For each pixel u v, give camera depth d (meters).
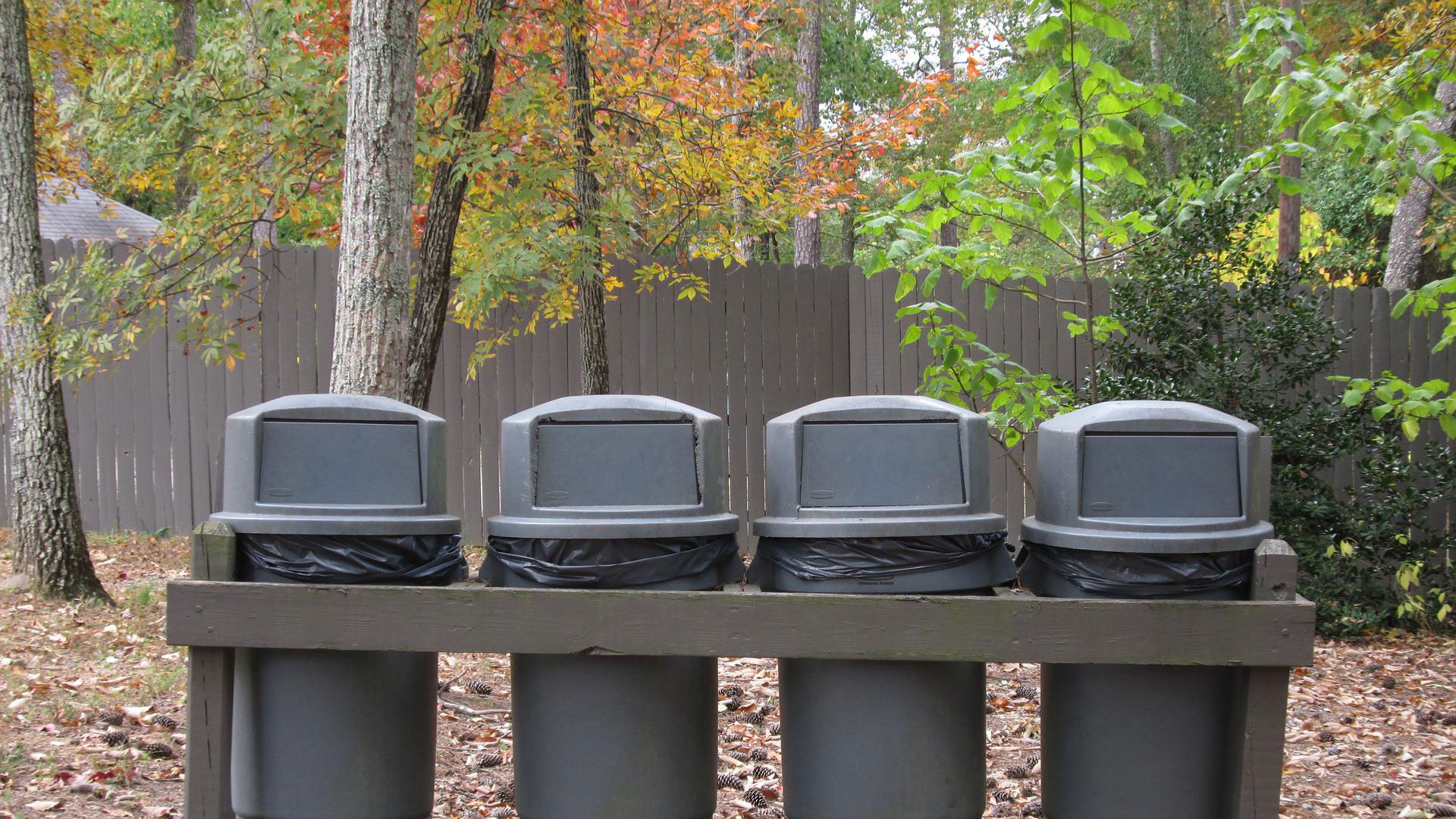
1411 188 12.00
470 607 3.21
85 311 8.21
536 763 3.38
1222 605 3.13
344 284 5.16
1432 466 8.14
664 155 8.68
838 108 14.91
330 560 3.28
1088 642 3.15
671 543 3.32
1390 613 8.26
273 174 7.69
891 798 3.29
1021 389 6.49
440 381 9.55
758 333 9.54
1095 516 3.30
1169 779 3.28
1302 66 5.88
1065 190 6.34
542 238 7.25
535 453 3.38
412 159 5.28
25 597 7.18
